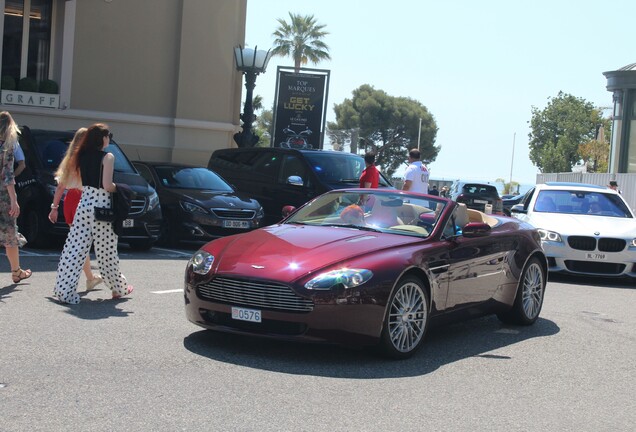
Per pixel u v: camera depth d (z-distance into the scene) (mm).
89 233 8383
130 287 8797
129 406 5059
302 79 24391
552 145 94500
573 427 5254
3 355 6086
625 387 6391
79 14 20156
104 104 20562
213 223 14430
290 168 16531
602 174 32812
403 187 15133
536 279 8906
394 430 4934
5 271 10086
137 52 20859
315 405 5336
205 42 21359
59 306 8086
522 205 14531
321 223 7855
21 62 19562
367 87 87875
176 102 21188
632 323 9320
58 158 13062
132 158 20875
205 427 4746
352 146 26047
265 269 6480
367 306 6410
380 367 6508
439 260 7207
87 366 5934
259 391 5578
